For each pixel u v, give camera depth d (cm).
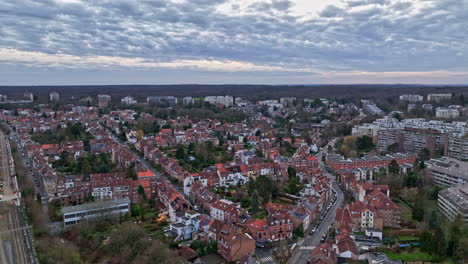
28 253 14588
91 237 16925
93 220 18500
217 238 16350
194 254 15475
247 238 15738
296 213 19000
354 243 16250
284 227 17762
